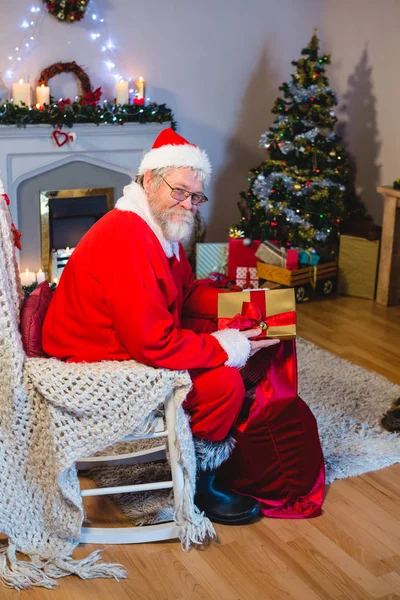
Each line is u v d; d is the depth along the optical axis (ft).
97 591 6.22
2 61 12.95
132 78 14.29
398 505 7.58
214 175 15.85
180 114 15.07
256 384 7.33
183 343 6.61
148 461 7.93
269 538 6.97
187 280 8.16
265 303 7.29
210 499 7.23
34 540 6.64
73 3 13.00
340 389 10.23
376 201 15.47
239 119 15.75
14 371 6.20
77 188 13.87
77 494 6.50
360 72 15.37
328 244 15.64
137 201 7.09
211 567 6.53
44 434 6.43
